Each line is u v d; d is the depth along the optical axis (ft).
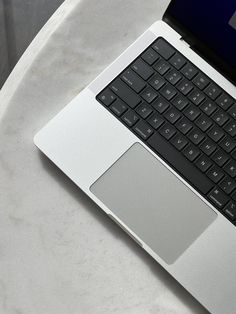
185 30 1.80
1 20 3.27
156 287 1.73
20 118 1.86
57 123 1.78
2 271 1.72
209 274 1.67
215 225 1.71
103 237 1.76
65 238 1.76
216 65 1.80
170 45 1.82
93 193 1.73
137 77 1.80
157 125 1.77
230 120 1.78
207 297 1.66
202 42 1.79
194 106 1.79
